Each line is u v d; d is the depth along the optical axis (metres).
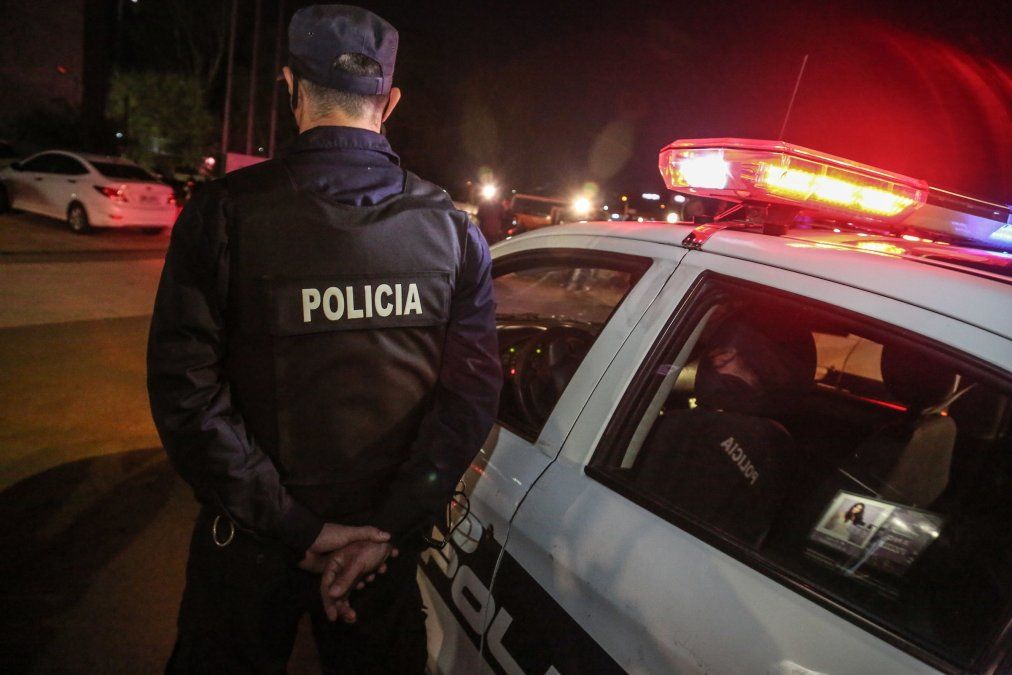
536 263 2.00
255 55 21.61
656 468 1.52
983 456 1.31
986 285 1.21
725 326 1.77
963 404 1.41
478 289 1.38
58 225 11.63
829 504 1.38
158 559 2.70
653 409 1.53
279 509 1.22
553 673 1.35
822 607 1.10
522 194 15.69
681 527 1.29
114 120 24.16
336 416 1.25
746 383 1.73
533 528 1.47
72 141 23.52
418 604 1.51
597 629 1.29
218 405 1.16
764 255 1.45
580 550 1.37
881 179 1.64
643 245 1.71
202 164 24.23
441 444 1.33
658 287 1.58
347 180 1.24
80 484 3.18
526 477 1.56
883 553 1.24
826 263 1.37
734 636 1.12
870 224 1.90
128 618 2.37
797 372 1.80
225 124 21.44
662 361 1.50
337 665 1.49
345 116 1.27
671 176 1.76
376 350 1.25
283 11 21.77
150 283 7.86
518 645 1.44
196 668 1.30
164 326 1.14
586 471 1.46
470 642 1.60
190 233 1.13
